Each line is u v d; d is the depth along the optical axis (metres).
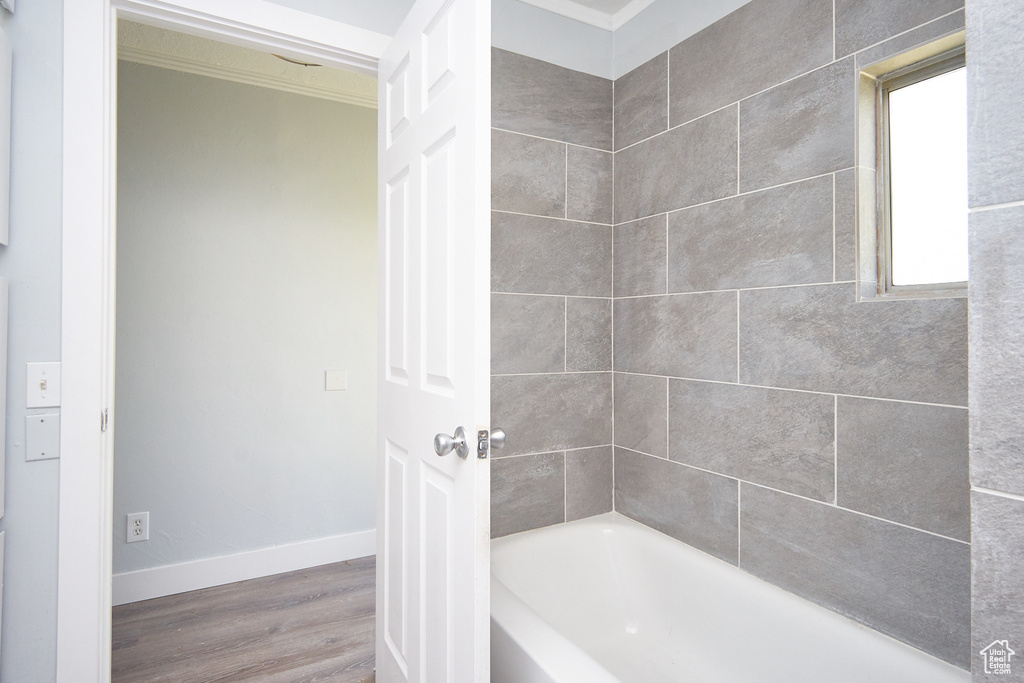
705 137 1.89
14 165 1.34
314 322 2.85
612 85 2.29
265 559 2.74
